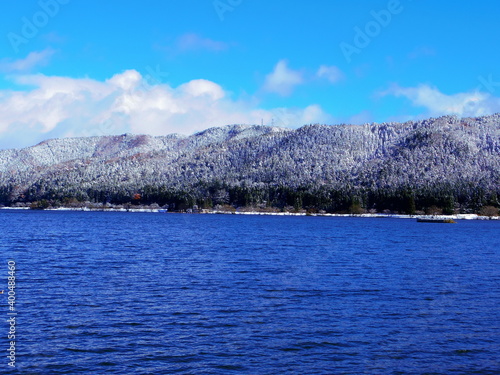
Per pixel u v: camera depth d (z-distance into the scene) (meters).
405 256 82.00
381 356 29.80
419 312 39.84
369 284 52.25
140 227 170.38
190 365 28.08
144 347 30.78
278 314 38.69
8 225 172.25
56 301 42.25
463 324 36.50
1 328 34.12
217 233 141.75
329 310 40.16
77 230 146.62
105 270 60.44
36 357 28.91
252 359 29.06
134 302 42.25
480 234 156.88
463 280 55.78
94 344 31.19
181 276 56.31
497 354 30.39
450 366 28.45
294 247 96.75
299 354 29.95
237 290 48.06
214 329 34.59
